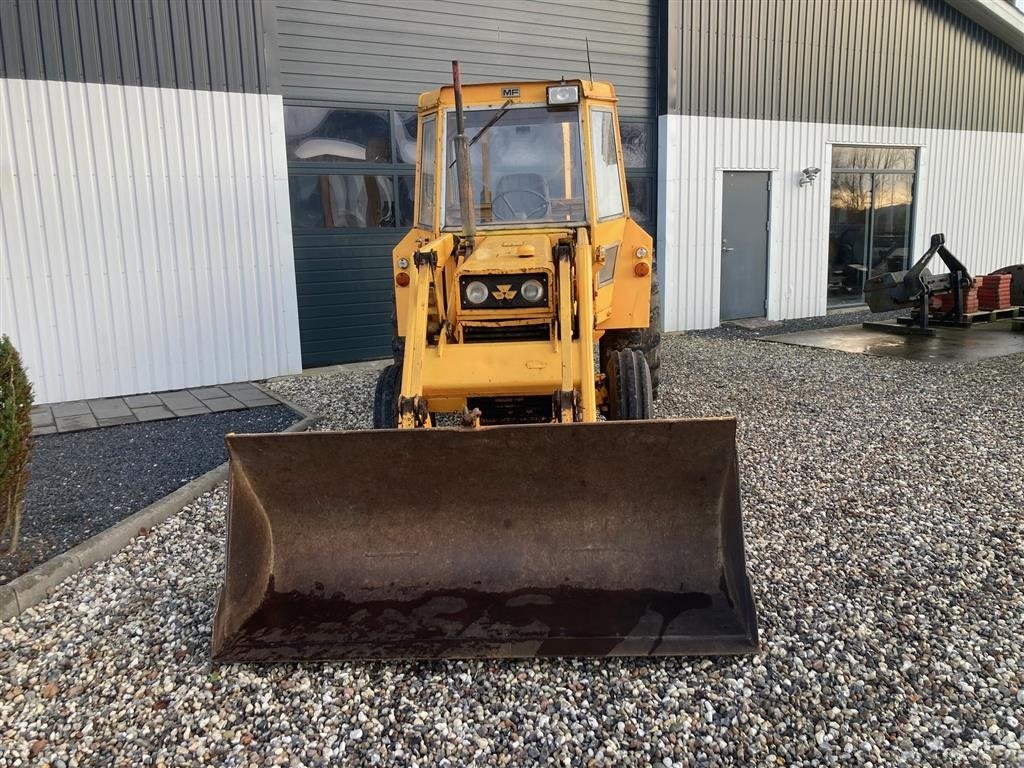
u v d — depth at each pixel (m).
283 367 8.53
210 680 2.96
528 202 4.73
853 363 8.48
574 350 3.90
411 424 3.70
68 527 4.41
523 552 3.25
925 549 3.83
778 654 3.00
